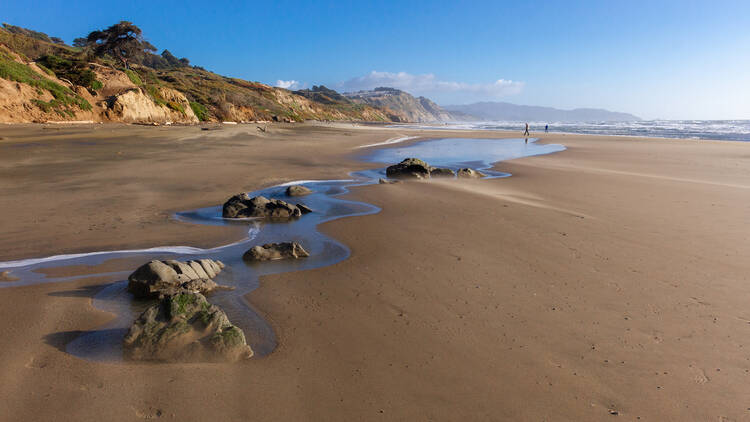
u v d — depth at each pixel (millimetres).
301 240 7031
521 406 2912
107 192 10734
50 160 15742
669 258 6012
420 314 4301
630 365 3410
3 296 4578
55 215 8383
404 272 5484
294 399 2945
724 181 13438
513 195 10945
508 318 4215
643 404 2939
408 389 3086
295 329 3979
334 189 12078
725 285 5047
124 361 3340
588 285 5051
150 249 6516
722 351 3619
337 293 4832
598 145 29641
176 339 3484
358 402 2928
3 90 31203
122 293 4738
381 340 3791
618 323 4117
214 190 11555
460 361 3455
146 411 2760
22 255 6086
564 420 2779
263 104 95500
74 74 43562
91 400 2844
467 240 6875
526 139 37688
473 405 2916
